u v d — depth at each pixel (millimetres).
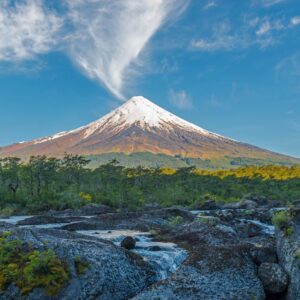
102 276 17578
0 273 16844
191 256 19500
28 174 102062
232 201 110750
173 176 142625
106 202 97875
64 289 16516
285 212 21484
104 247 19938
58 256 17781
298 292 17484
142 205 100312
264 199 103812
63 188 110812
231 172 183625
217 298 16859
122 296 17766
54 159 119188
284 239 19766
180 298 16781
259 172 179375
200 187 135875
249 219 53844
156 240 31047
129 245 25328
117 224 42719
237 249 19906
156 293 17016
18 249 17984
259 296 17500
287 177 162250
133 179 132625
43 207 86188
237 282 17859
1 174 103750
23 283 16484
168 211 55781
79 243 19641
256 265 19422
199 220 43219
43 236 20062
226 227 37375
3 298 16109
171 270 22000
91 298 16812
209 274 18125
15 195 92812
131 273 18922
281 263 19266
